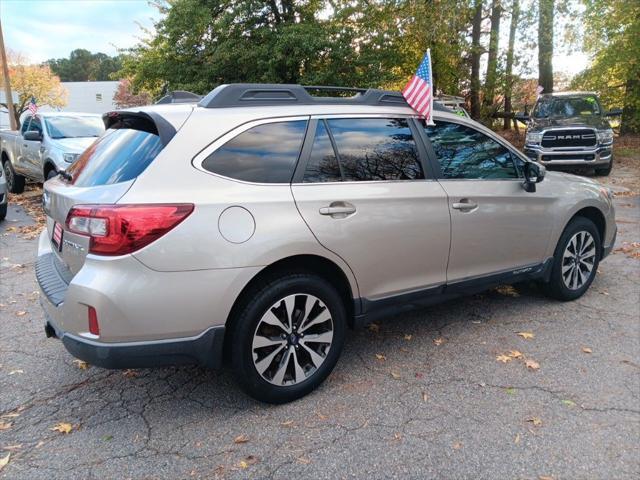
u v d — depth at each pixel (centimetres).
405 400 306
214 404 306
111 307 248
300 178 302
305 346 308
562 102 1383
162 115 281
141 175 263
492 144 402
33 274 574
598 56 1677
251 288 286
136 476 244
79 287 253
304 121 314
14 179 1207
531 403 301
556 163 1252
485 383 324
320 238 298
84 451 263
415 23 1584
